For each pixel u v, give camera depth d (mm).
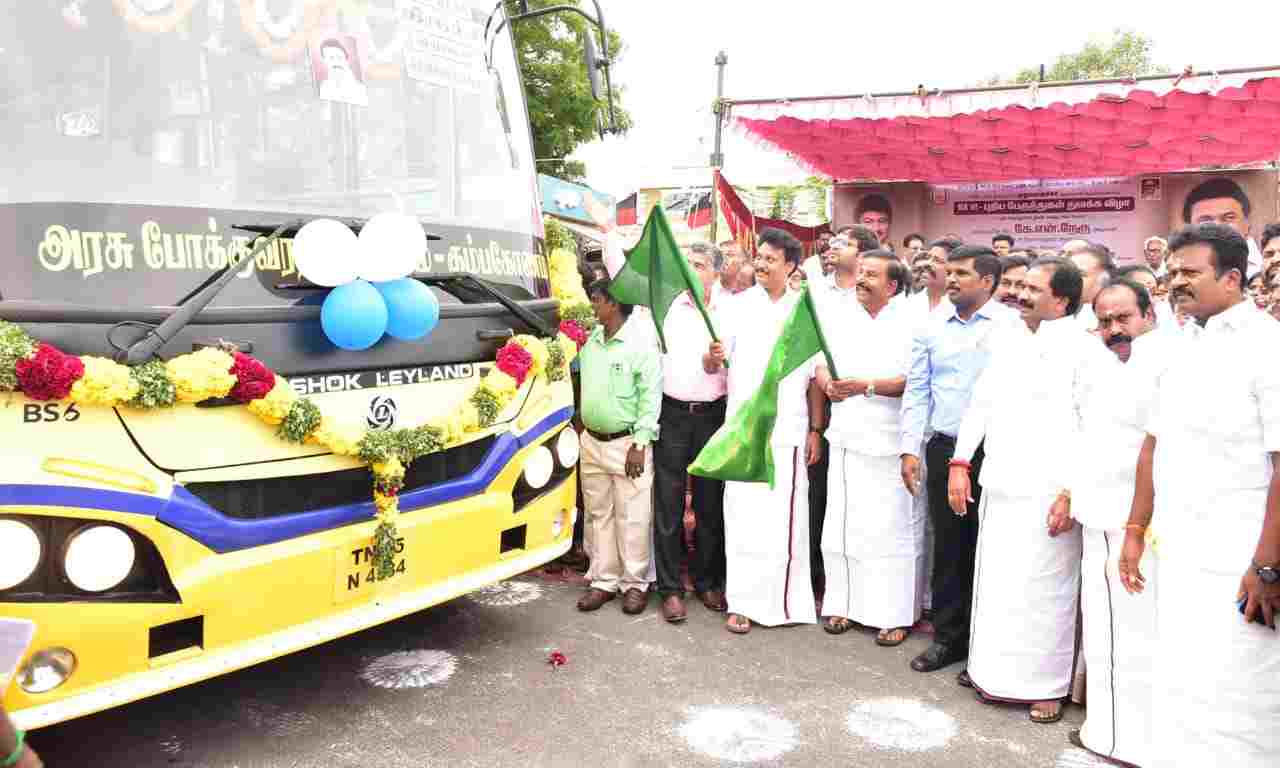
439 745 3588
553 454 4375
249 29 3312
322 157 3494
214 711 3840
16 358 2570
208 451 3018
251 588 3125
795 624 5000
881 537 4758
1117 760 3572
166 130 3074
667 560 5078
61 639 2748
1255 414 2816
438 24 4016
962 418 4387
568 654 4504
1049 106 8570
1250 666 2855
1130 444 3559
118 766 3393
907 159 10961
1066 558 3939
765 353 4887
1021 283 3980
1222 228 2883
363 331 3268
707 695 4078
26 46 2832
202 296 2975
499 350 3932
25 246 2738
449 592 3793
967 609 4445
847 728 3803
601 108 4672
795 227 12695
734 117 9664
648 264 4574
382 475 3402
